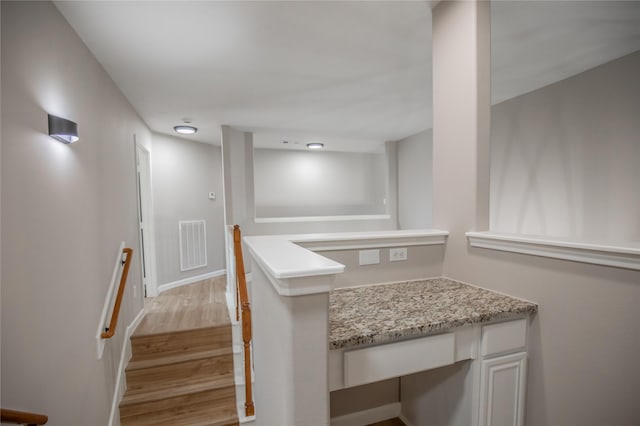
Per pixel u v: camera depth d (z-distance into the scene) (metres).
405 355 1.02
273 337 1.01
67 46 1.73
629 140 2.32
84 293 1.84
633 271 0.91
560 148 2.80
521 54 2.29
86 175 1.94
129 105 3.10
